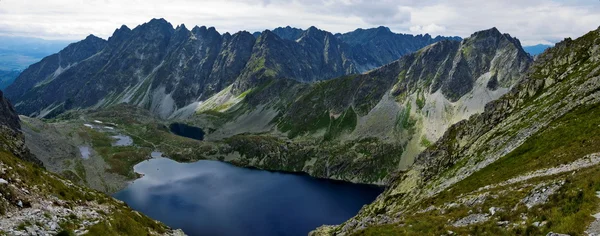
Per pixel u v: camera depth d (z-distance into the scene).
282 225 166.25
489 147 100.31
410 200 103.88
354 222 88.81
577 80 102.12
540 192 39.31
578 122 72.44
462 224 43.44
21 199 34.03
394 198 117.88
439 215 54.12
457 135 140.75
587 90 87.75
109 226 39.84
